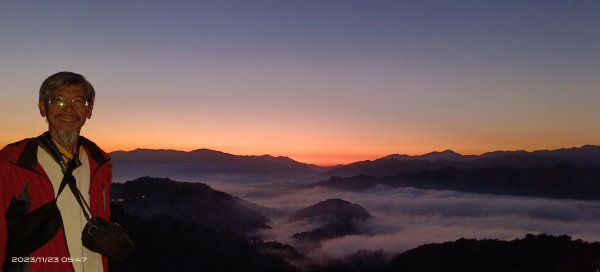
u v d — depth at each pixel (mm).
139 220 50594
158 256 40719
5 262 1596
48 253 1635
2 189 1568
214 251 52719
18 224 1594
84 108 1795
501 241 76125
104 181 1871
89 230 1713
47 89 1748
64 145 1771
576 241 70250
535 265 61125
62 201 1688
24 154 1636
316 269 67312
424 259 71562
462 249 74500
